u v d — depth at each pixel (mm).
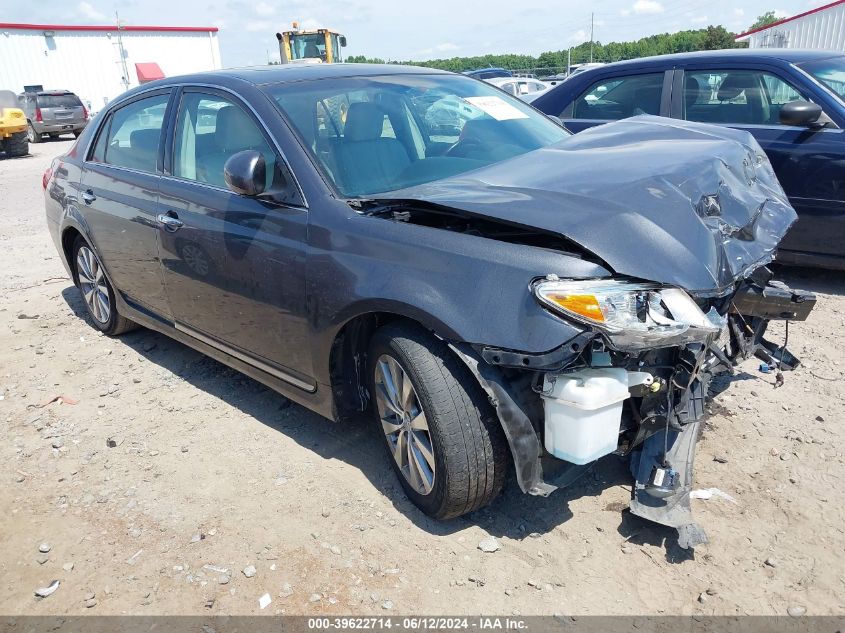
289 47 23812
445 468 2613
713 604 2396
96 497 3172
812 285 5387
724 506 2840
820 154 4945
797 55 5449
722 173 2986
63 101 23250
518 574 2572
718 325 2469
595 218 2471
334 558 2697
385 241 2748
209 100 3721
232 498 3102
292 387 3381
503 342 2371
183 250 3725
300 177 3129
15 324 5469
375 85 3770
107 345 4973
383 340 2803
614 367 2426
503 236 2688
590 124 6180
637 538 2715
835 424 3375
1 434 3791
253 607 2488
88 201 4594
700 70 5707
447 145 3617
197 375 4391
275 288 3182
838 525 2709
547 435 2475
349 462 3328
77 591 2617
